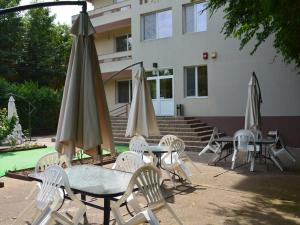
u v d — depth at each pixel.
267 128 15.13
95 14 23.78
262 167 10.00
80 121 4.77
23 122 22.08
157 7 18.44
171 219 5.54
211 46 16.59
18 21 31.91
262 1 6.46
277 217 5.62
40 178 4.62
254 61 15.43
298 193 7.10
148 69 18.89
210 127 16.41
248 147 9.70
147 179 4.36
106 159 10.59
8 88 21.42
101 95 5.09
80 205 4.37
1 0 30.62
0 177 8.77
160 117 16.84
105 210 4.36
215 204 6.36
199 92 17.25
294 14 6.48
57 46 37.19
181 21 17.56
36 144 15.27
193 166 10.03
